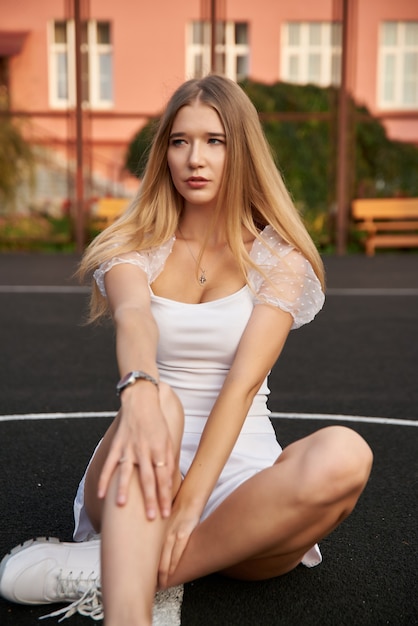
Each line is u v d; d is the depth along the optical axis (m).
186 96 2.99
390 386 6.59
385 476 4.50
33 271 13.74
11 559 2.89
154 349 2.75
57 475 4.44
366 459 2.68
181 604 2.96
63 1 21.42
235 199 3.03
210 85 3.00
